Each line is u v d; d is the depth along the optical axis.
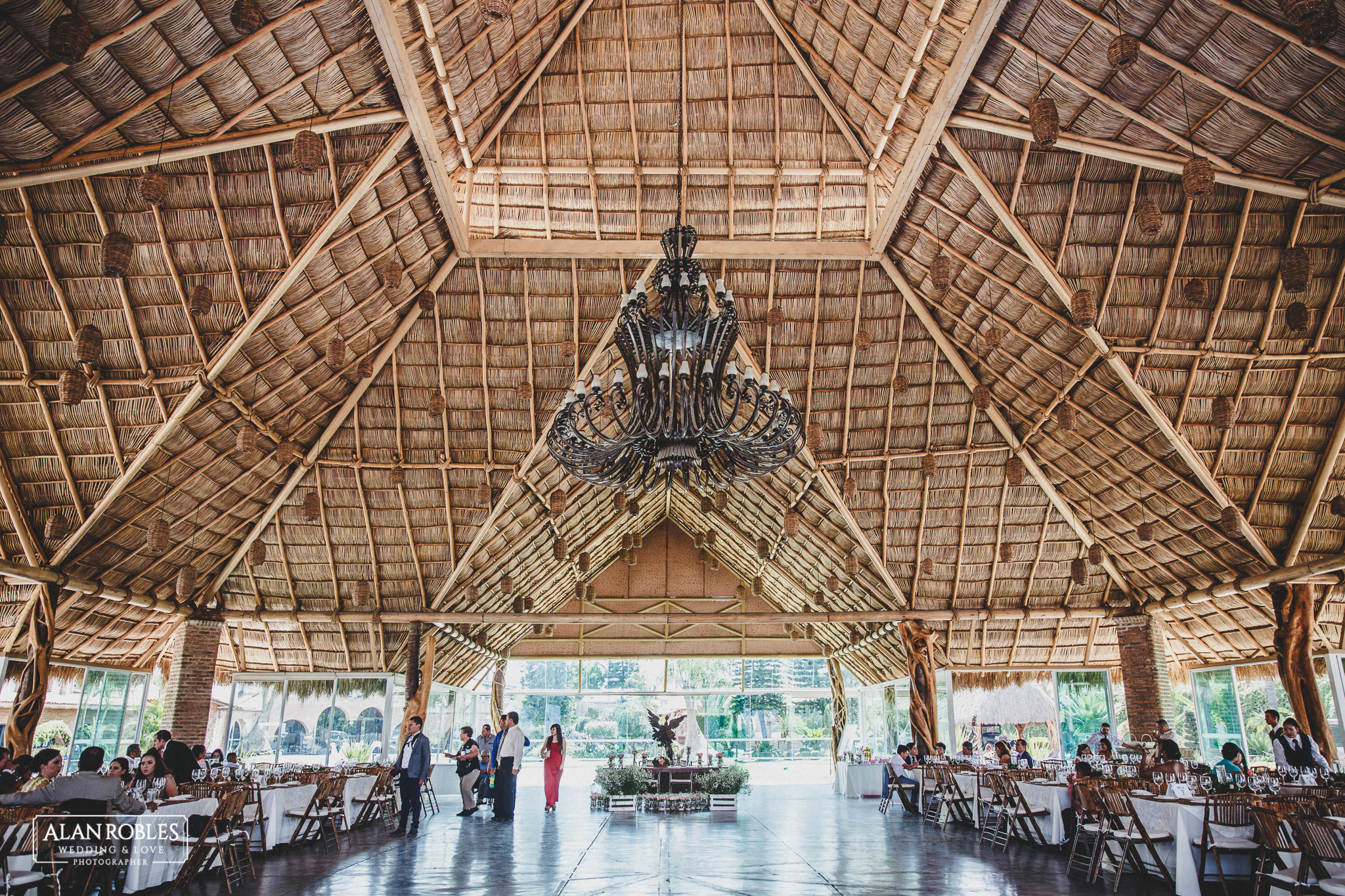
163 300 8.79
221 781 8.97
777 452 6.93
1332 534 10.34
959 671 15.43
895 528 13.94
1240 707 13.91
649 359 6.47
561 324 11.75
